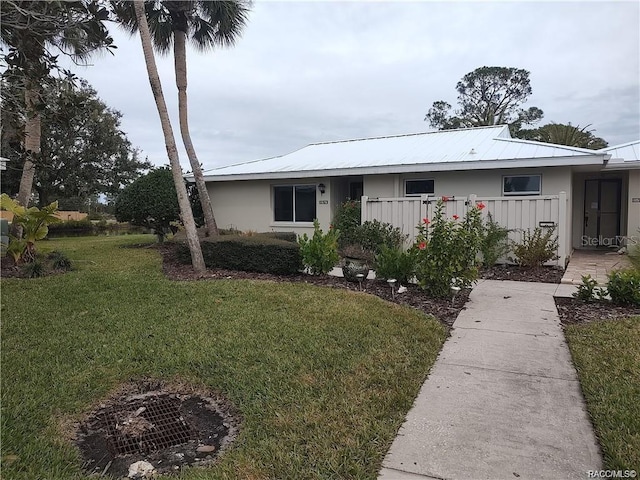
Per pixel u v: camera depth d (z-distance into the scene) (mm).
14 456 2566
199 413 3254
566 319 5527
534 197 8805
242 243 9000
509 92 46812
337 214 12227
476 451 2693
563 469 2512
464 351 4469
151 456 2719
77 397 3373
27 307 5734
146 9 11727
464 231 6426
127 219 13312
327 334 4695
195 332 4770
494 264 9109
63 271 8461
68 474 2479
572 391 3520
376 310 5652
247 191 14117
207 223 12328
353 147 15719
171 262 10141
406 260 6980
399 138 16219
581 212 13883
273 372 3764
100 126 25500
